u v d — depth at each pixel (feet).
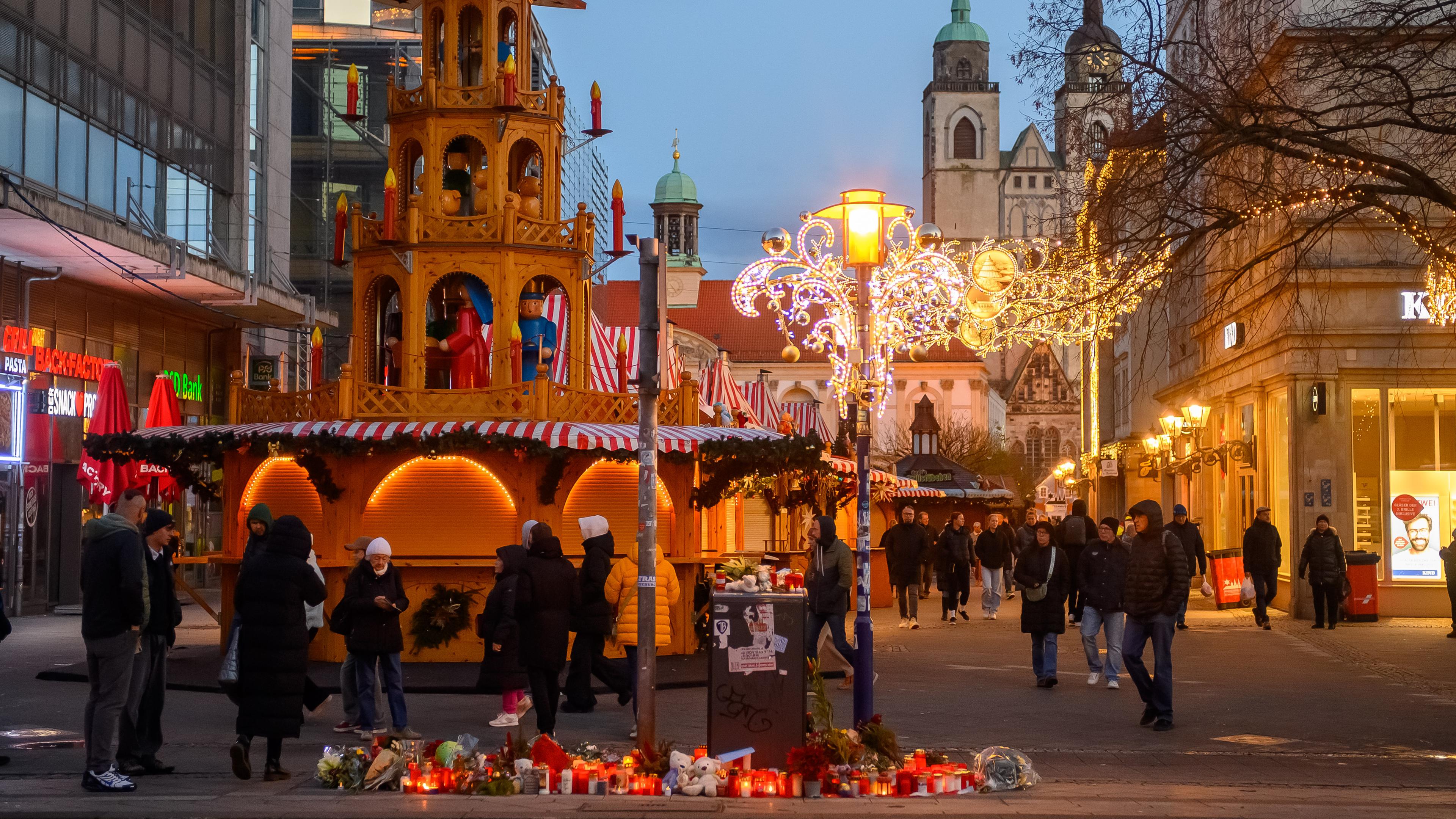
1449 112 46.09
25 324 85.66
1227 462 110.73
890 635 77.87
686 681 51.62
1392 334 87.51
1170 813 28.73
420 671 55.42
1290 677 56.24
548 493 57.36
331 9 160.76
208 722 42.78
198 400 111.65
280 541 32.96
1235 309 103.55
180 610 34.65
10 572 84.48
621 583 41.47
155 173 99.66
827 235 105.29
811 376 382.42
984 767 32.09
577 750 34.45
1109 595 52.95
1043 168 473.67
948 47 474.90
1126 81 49.65
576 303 62.13
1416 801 30.37
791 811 28.96
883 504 111.55
